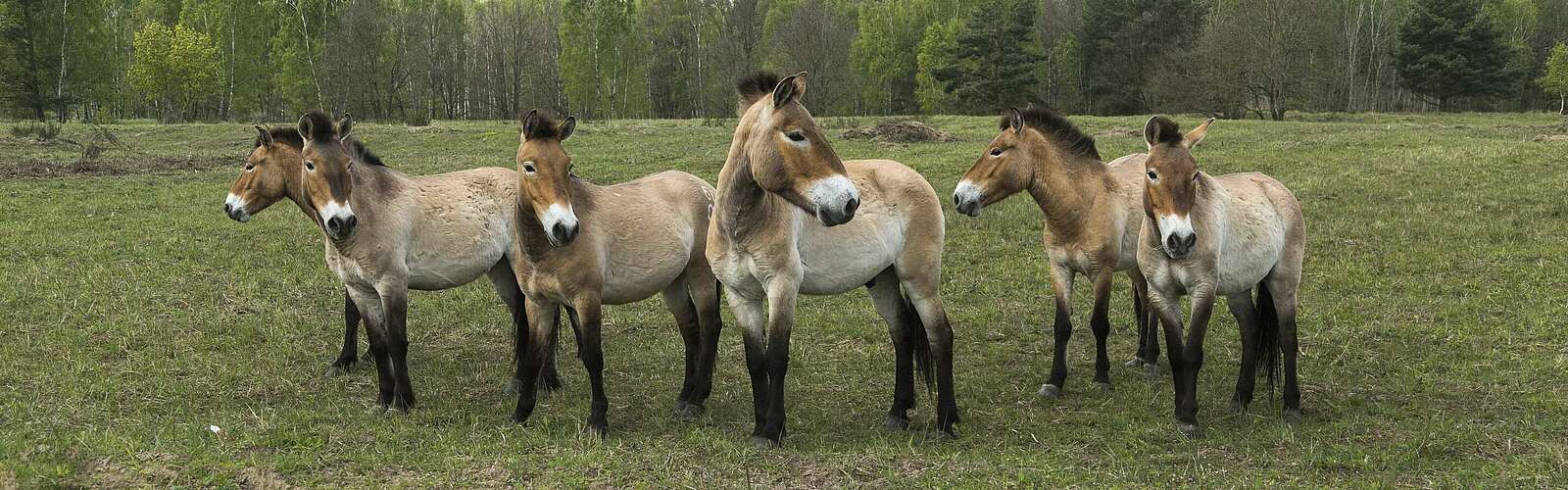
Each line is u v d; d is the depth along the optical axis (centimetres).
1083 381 766
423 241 702
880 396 730
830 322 928
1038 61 5916
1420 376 733
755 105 545
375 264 673
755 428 609
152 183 1797
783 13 6719
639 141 2508
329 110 4966
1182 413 623
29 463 515
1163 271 617
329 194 636
